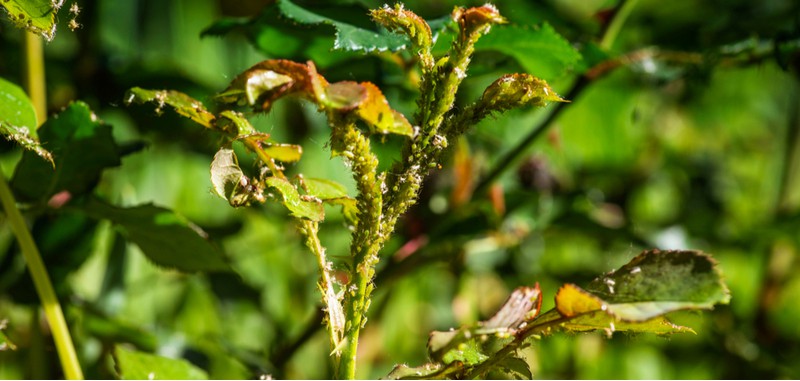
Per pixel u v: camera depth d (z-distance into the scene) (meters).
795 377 1.21
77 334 0.78
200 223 0.97
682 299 0.50
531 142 0.89
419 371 0.54
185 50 1.21
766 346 1.25
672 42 0.94
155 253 0.68
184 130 0.95
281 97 0.50
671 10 1.13
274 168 0.53
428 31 0.52
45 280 0.62
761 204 1.66
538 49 0.67
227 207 1.24
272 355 0.93
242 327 1.15
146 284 1.04
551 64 0.68
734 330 1.24
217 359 0.79
